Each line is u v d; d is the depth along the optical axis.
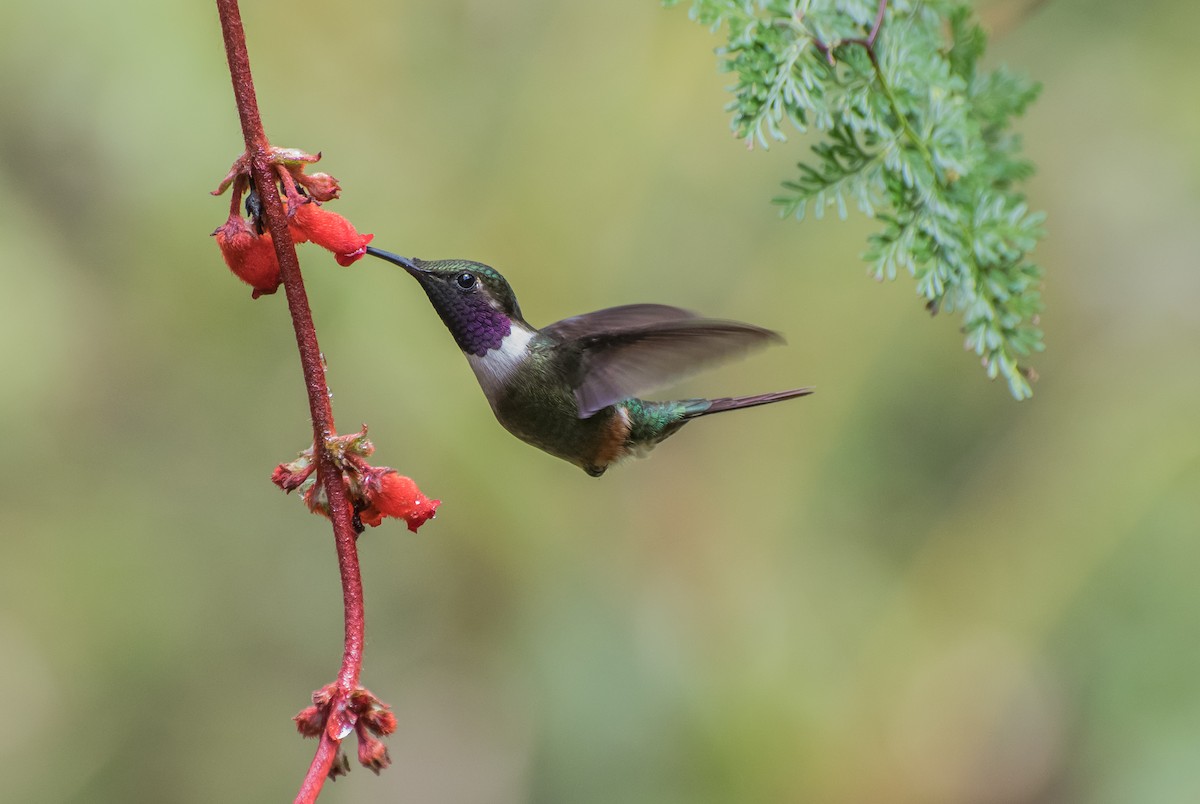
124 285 10.79
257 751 11.96
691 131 11.69
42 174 10.57
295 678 12.15
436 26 11.51
